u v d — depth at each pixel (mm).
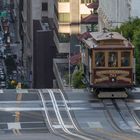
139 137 68125
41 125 79312
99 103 88438
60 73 192375
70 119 81812
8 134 73000
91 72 89625
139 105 87375
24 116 83000
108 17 163625
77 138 67312
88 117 82625
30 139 67125
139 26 117688
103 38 90312
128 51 89500
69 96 92250
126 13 140625
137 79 105688
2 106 87312
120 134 71688
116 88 90188
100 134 71750
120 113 84062
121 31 113750
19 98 91562
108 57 89438
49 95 93062
